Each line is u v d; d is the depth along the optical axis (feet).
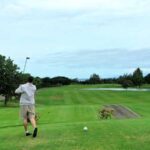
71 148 41.32
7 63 263.49
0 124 104.99
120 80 588.09
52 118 137.18
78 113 157.28
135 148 40.93
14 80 263.90
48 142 44.47
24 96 48.60
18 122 113.09
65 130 52.54
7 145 43.70
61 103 288.30
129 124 59.00
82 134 49.06
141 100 317.63
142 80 593.83
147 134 48.70
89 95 373.61
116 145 42.32
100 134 48.88
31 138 47.39
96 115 148.56
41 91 437.99
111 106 203.82
